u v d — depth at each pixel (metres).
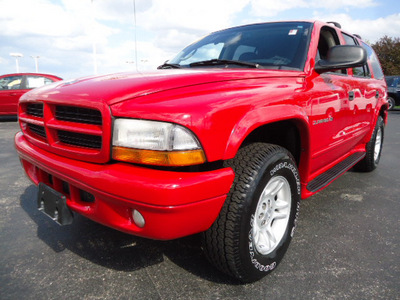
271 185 1.92
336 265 2.05
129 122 1.49
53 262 2.06
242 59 2.58
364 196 3.35
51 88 1.97
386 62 25.70
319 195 3.36
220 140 1.53
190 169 1.52
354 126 3.31
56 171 1.76
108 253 2.17
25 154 2.08
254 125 1.67
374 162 4.30
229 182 1.56
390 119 12.31
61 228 2.54
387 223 2.69
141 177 1.43
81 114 1.68
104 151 1.55
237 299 1.72
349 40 3.44
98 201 1.59
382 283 1.86
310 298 1.73
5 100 10.15
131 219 1.57
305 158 2.30
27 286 1.81
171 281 1.87
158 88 1.61
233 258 1.68
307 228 2.57
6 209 2.93
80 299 1.71
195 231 1.59
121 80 1.76
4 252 2.18
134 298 1.72
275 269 2.00
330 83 2.60
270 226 2.01
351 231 2.53
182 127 1.44
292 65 2.40
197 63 2.65
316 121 2.34
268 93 1.87
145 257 2.12
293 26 2.71
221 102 1.58
